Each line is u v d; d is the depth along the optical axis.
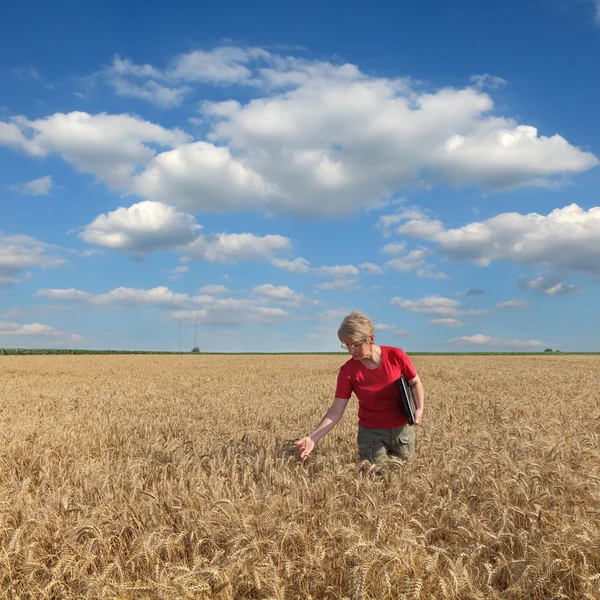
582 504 4.18
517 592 3.05
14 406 12.84
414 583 2.87
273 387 17.36
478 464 4.97
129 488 4.91
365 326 5.12
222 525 3.76
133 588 2.93
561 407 10.55
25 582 3.36
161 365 35.06
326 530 3.44
